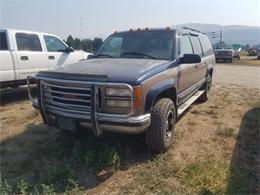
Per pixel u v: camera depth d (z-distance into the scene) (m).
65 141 4.64
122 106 3.53
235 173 3.66
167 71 4.30
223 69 20.55
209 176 3.52
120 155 4.10
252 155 4.26
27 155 4.21
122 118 3.51
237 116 6.42
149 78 3.76
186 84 5.46
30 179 3.55
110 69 3.92
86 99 3.65
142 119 3.57
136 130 3.56
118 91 3.51
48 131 5.20
